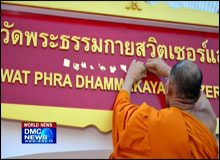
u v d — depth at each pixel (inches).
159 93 102.4
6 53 98.7
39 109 94.3
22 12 103.7
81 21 106.0
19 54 99.3
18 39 100.7
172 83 89.9
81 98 97.7
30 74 97.7
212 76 109.2
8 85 95.6
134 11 107.3
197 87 88.8
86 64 101.5
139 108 88.7
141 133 84.2
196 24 110.2
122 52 104.9
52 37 102.6
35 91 96.2
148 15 107.7
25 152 91.9
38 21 103.7
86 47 103.3
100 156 102.3
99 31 105.9
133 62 102.5
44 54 100.4
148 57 106.3
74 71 100.1
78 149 94.3
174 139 82.0
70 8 103.0
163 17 108.3
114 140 91.4
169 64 107.2
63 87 98.0
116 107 93.4
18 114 92.8
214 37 114.1
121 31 107.3
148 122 85.2
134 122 85.4
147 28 109.7
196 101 91.4
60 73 99.2
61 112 95.0
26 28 102.3
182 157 81.0
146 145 82.7
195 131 85.3
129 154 84.0
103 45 104.5
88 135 96.0
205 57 111.0
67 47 102.3
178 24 110.0
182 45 110.3
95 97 98.5
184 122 85.4
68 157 100.9
